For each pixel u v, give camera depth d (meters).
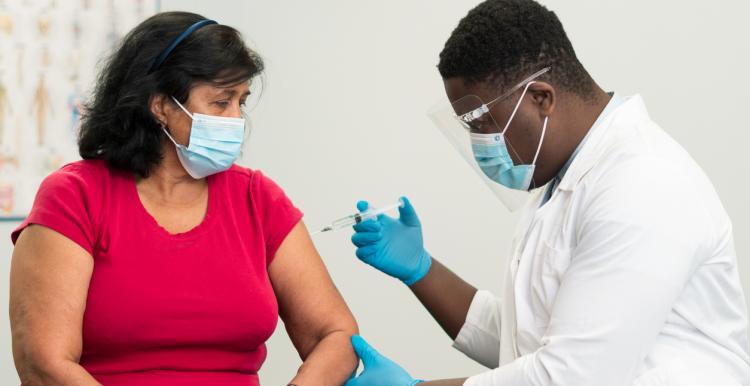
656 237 1.34
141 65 1.58
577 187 1.49
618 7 2.82
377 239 1.82
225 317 1.60
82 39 2.97
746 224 2.78
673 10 2.79
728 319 1.48
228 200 1.69
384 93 3.00
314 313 1.73
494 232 2.96
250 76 1.63
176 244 1.59
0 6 2.94
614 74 2.83
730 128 2.78
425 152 2.98
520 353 1.57
